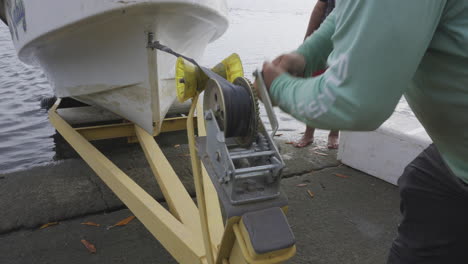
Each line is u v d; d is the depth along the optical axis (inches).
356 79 31.1
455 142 45.1
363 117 32.2
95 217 108.3
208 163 56.7
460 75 36.3
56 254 91.7
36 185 125.6
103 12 98.3
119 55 117.7
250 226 46.2
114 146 166.1
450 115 41.3
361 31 30.3
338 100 32.5
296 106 37.0
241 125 52.1
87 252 92.9
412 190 55.8
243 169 48.7
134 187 92.4
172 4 102.0
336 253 95.8
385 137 130.0
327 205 118.5
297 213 113.4
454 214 51.9
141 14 101.1
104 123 191.6
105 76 128.0
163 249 94.9
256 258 46.1
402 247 58.2
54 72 145.0
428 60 38.3
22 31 129.7
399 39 29.5
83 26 106.7
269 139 53.1
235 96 50.8
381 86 30.9
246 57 385.7
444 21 33.6
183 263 72.2
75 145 127.9
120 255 92.1
